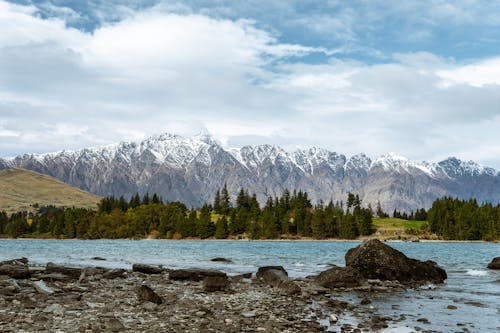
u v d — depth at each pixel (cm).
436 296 3156
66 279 3453
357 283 3556
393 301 2919
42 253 9075
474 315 2412
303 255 8656
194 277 3834
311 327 2009
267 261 6775
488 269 5312
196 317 2123
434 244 18438
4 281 2867
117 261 6575
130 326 1872
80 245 14938
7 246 13350
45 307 2202
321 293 3275
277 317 2228
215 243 18475
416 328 2062
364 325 2117
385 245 4084
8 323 1817
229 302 2644
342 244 17225
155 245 15325
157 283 3559
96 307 2255
